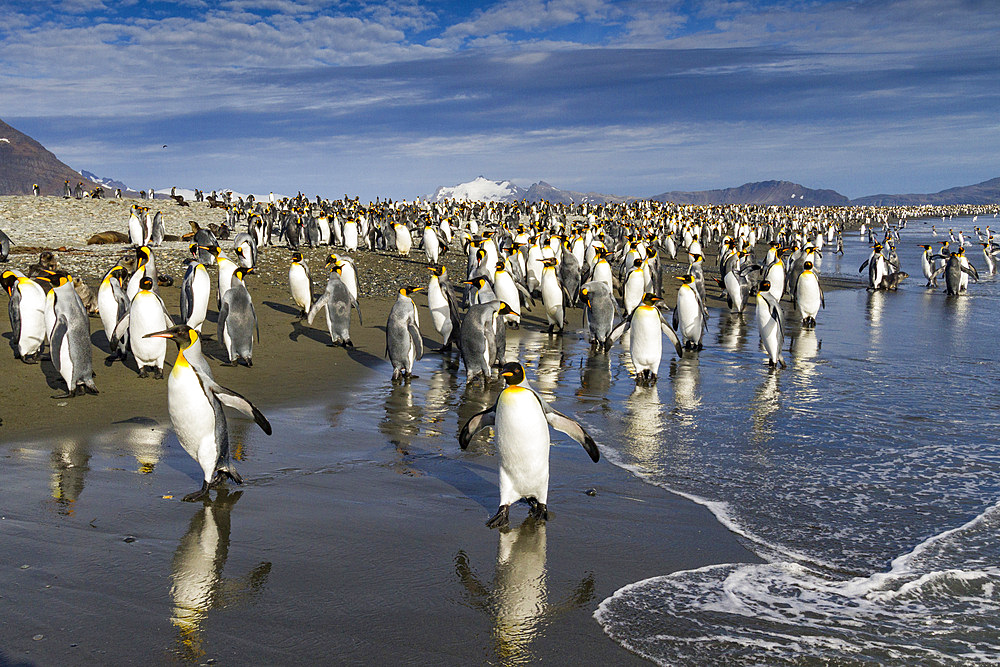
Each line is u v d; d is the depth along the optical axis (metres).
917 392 11.34
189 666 4.12
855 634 4.66
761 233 66.50
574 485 7.27
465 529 6.17
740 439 8.84
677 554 5.77
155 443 8.18
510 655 4.35
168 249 25.41
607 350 14.76
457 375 12.41
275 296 19.05
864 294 26.75
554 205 87.19
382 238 33.03
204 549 5.62
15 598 4.75
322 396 10.70
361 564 5.46
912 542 6.04
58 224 35.59
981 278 33.09
